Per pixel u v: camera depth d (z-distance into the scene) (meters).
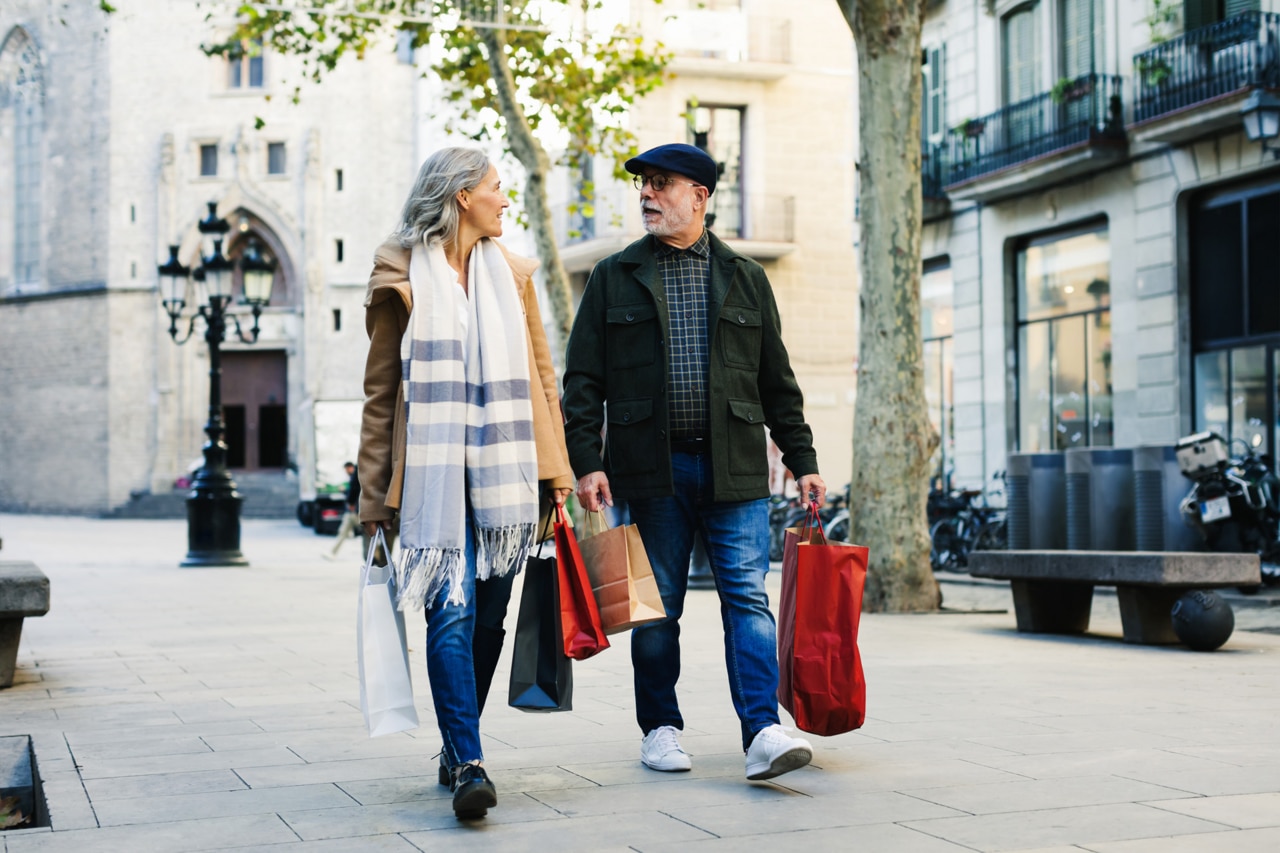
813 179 27.97
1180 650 7.95
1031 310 19.28
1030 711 5.33
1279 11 15.11
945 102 21.08
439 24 17.38
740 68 27.25
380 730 3.55
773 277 27.70
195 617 10.38
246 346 49.06
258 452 49.16
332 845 3.17
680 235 4.13
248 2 18.27
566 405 4.18
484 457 3.67
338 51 18.83
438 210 3.73
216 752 4.48
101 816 3.49
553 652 3.74
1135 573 8.09
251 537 31.28
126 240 49.25
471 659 3.63
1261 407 15.45
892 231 11.57
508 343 3.75
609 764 4.23
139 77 49.44
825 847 3.11
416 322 3.66
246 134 49.22
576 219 28.94
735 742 4.62
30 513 50.38
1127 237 17.20
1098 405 17.92
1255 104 13.85
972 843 3.13
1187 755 4.31
